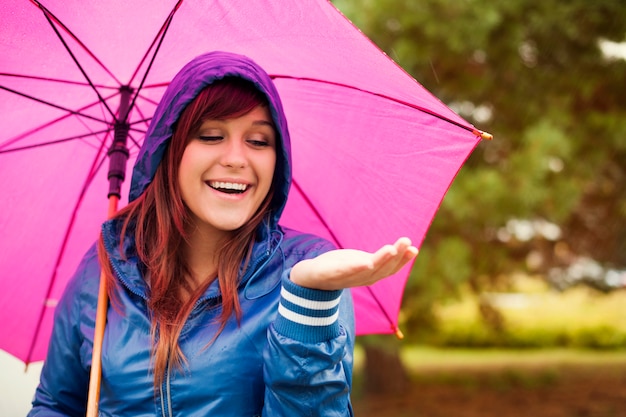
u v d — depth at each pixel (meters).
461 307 17.83
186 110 1.68
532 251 8.73
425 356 15.41
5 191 2.17
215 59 1.70
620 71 6.79
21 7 1.85
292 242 1.81
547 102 6.94
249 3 1.82
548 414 9.17
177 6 1.85
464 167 6.25
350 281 1.34
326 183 2.10
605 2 6.22
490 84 6.76
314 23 1.80
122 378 1.65
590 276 10.48
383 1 6.01
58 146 2.18
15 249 2.21
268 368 1.45
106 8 1.87
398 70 1.80
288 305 1.43
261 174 1.72
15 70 2.00
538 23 6.21
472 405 9.64
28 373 3.43
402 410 9.23
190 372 1.60
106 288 1.75
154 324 1.66
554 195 6.23
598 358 14.79
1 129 2.10
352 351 1.66
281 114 1.73
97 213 2.24
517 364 13.73
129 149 2.18
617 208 8.39
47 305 2.26
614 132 6.69
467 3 5.94
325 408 1.46
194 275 1.79
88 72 2.04
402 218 2.02
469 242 7.00
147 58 2.01
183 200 1.76
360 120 2.02
